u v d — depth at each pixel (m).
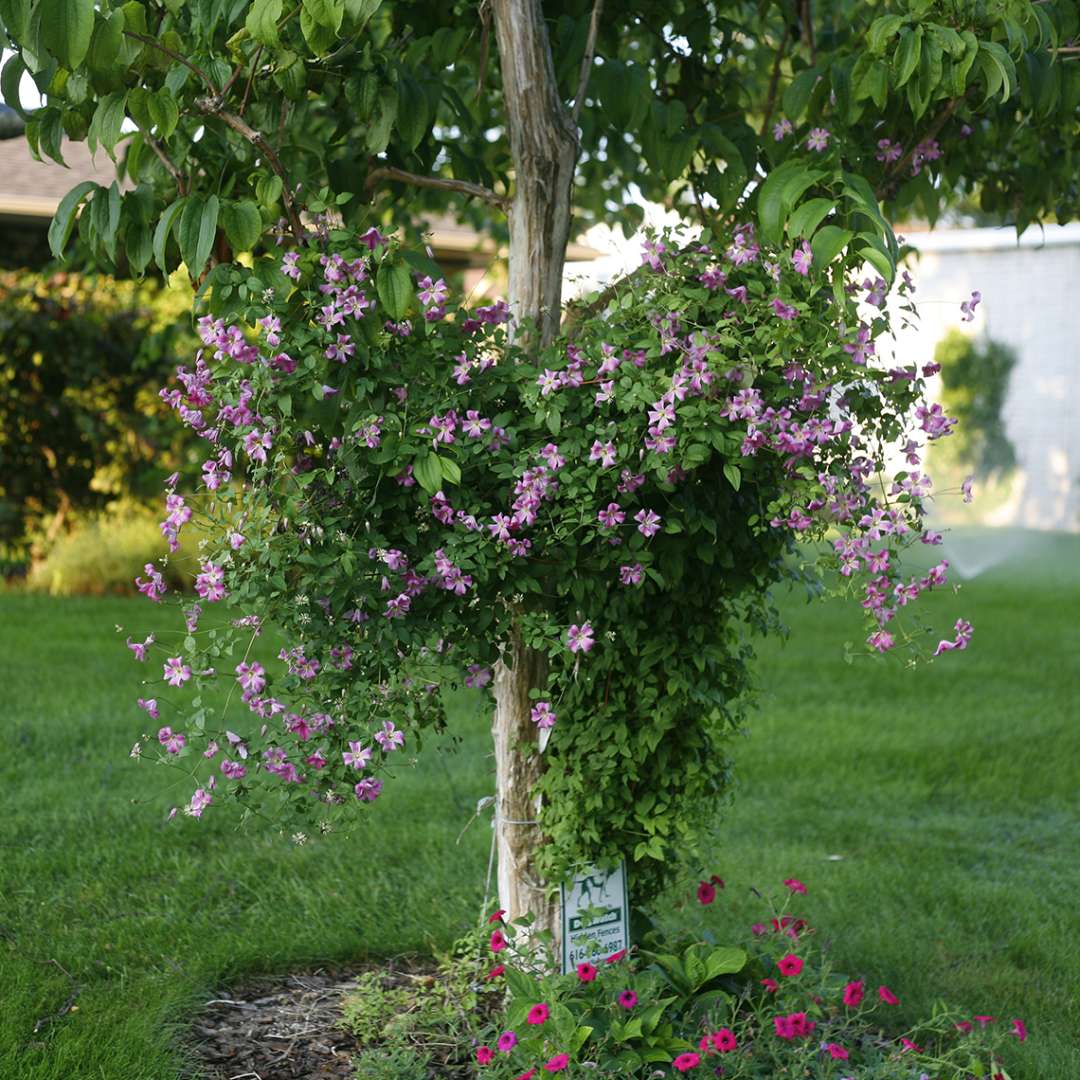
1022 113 3.64
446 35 3.41
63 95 2.89
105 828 4.62
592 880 3.07
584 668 3.03
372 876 4.29
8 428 10.34
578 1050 2.67
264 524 2.69
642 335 2.72
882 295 2.67
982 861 4.70
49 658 7.42
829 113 3.40
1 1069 2.81
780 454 2.72
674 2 3.73
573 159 3.13
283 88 2.86
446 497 2.74
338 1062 2.98
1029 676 7.78
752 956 3.12
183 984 3.29
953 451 16.80
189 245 2.72
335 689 2.79
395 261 2.72
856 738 6.24
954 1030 3.24
